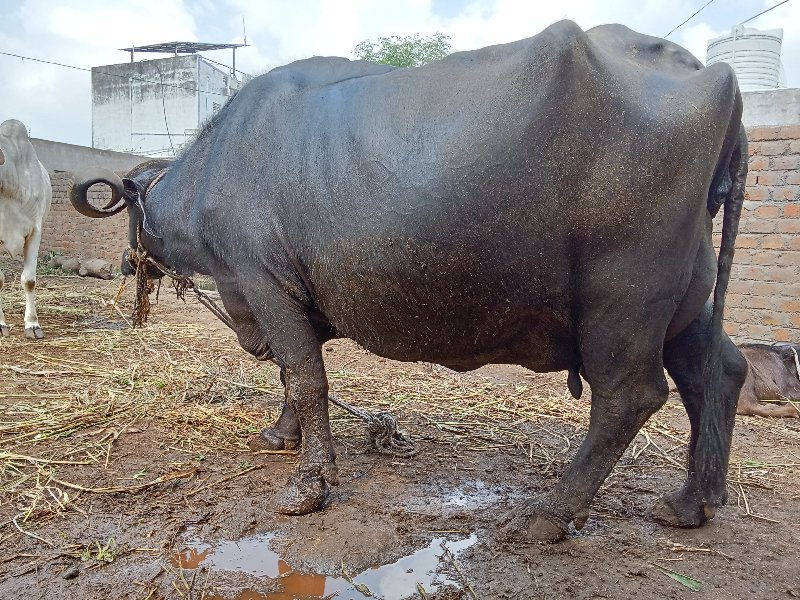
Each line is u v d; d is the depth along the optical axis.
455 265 2.64
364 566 2.69
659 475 3.67
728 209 2.77
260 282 3.12
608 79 2.43
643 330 2.57
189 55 26.95
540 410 4.90
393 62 24.34
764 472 3.75
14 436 4.07
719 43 11.27
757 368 5.03
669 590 2.51
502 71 2.57
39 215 7.11
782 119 9.32
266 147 3.06
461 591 2.50
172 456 3.85
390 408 4.91
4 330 7.02
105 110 28.50
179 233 3.54
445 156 2.57
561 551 2.78
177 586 2.52
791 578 2.61
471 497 3.37
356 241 2.78
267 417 4.57
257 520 3.07
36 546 2.80
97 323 8.12
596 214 2.46
